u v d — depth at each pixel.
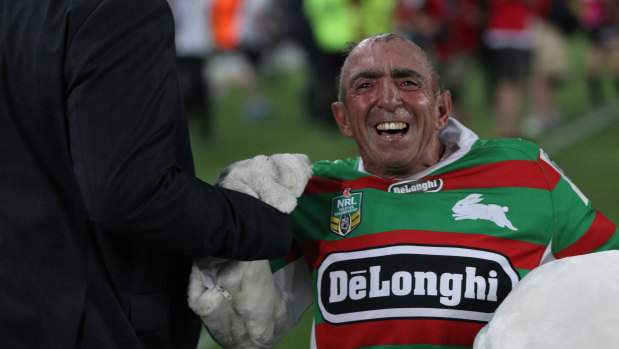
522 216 2.78
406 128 2.80
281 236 2.53
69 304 2.32
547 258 2.83
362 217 2.84
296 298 3.02
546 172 2.85
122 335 2.39
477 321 2.69
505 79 9.95
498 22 9.89
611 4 12.77
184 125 2.47
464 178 2.85
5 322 2.31
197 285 2.58
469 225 2.76
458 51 10.76
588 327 2.26
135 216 2.25
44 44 2.29
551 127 11.47
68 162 2.32
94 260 2.38
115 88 2.24
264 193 2.57
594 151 10.12
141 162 2.24
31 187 2.34
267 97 14.53
